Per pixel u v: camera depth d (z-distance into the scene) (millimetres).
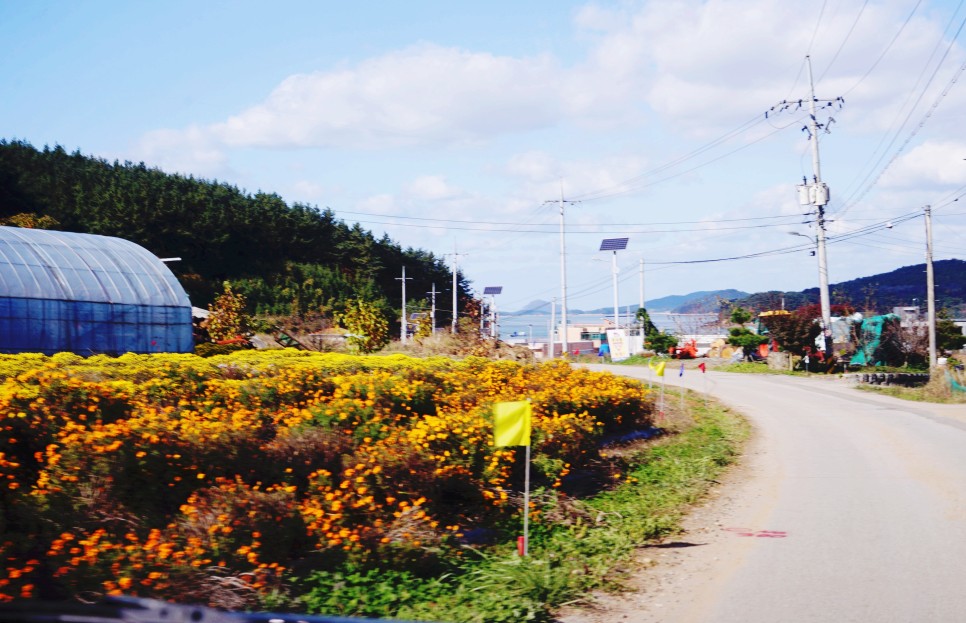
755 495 13617
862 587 8148
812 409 28406
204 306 75125
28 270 31312
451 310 105562
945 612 7293
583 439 15234
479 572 8500
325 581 7766
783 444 19953
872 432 21734
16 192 79188
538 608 7379
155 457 9281
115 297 33156
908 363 53156
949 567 8797
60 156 96125
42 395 11477
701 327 80750
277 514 8492
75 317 31469
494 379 22016
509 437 9461
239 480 9375
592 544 9953
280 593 7355
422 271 106375
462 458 11734
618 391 21016
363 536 8617
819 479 14875
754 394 34281
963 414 26703
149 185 89625
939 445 18938
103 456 8922
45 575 7180
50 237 35500
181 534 8062
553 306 61625
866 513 11781
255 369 20266
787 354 49562
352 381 16047
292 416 13453
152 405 13492
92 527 8156
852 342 53281
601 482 14430
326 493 9766
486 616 7125
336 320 48875
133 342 33312
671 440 20562
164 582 6883
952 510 11812
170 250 83375
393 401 15453
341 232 102188
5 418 9898
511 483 12562
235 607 6949
